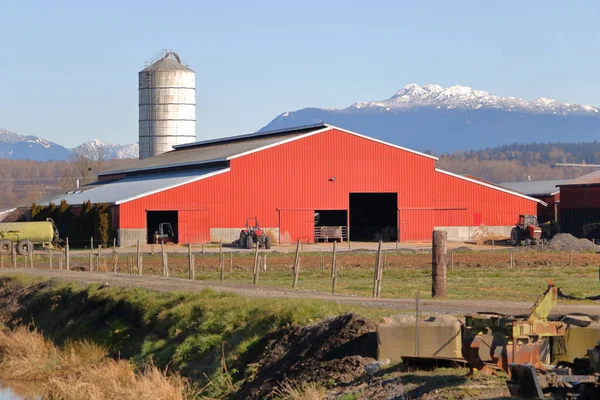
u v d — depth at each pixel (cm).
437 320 2545
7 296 6103
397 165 11975
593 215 12494
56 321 5212
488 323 2239
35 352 4538
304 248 10569
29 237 10100
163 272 6391
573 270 6881
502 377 2200
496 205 12338
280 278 6262
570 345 2294
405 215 11962
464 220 12181
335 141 11744
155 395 3253
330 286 5350
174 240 11119
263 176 11388
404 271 6756
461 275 6406
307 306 3509
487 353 2233
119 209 10588
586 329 2286
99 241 10675
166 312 4278
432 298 4347
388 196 13188
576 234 12700
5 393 3981
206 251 9869
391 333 2575
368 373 2528
